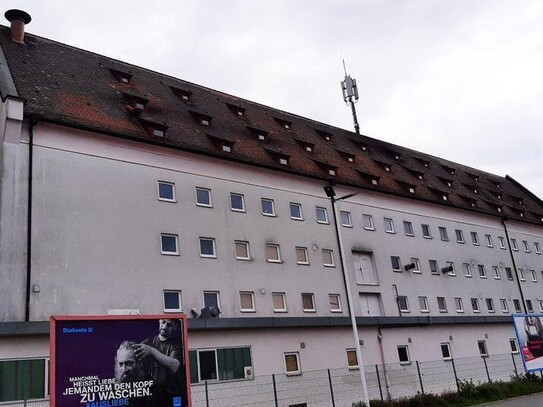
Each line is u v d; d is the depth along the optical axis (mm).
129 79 31328
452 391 29141
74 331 14945
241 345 24234
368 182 35688
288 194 30203
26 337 18828
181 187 25625
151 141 25000
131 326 15883
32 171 21250
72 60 29984
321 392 26391
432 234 38344
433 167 48469
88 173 22781
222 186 27266
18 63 26375
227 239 26344
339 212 32406
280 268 27906
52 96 24578
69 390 14445
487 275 41500
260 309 26203
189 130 28484
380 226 34656
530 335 32469
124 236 22859
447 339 34844
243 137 31703
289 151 33406
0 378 17984
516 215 47938
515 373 34469
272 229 28469
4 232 19812
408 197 37281
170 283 23531
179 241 24547
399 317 30922
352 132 46625
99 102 26297
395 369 30406
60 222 21297
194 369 22359
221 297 25000
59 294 20344
